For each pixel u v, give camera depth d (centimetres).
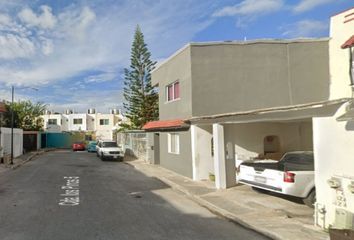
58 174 2138
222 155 1503
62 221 987
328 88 2016
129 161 3144
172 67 2219
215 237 847
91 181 1838
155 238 833
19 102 5644
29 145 4972
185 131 1945
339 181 805
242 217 1003
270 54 1970
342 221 784
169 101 2297
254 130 1800
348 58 1427
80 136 6675
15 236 842
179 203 1263
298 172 1100
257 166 1241
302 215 1025
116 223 969
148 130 2695
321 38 2022
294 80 1991
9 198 1339
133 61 4578
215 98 1894
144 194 1453
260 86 1952
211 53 1903
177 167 2120
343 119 760
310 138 1842
